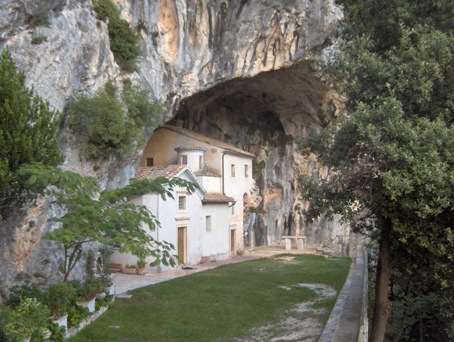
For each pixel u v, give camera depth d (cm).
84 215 946
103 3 1809
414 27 1179
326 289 1816
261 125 3966
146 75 2128
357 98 1207
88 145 1584
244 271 2291
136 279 1997
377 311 1183
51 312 1024
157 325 1259
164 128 3106
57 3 1437
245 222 3525
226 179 3070
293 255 3139
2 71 977
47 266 1271
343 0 1458
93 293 1286
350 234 3400
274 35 2800
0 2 1234
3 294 1128
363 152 1081
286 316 1398
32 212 1214
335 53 1322
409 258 1198
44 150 991
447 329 1510
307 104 3575
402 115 1059
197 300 1577
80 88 1591
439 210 948
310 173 3834
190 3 2416
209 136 3509
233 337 1182
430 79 1066
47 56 1360
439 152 989
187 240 2495
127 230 970
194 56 2527
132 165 1959
